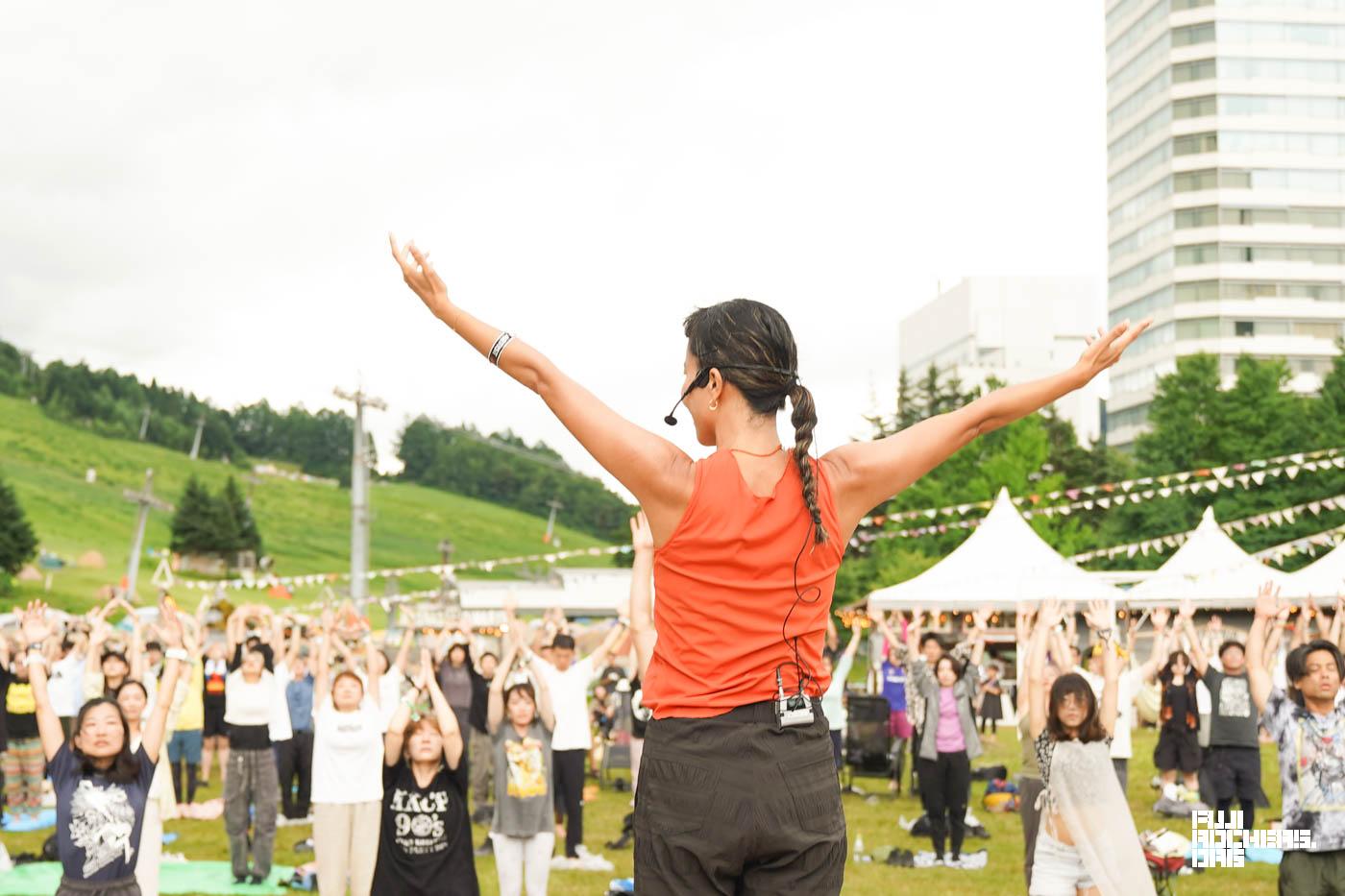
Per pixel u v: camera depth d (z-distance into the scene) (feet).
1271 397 137.28
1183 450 139.13
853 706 53.98
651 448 6.66
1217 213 293.84
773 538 6.61
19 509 252.01
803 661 6.66
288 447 547.49
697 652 6.59
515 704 28.07
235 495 329.72
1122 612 60.18
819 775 6.62
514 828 27.91
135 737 21.54
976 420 7.20
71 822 19.03
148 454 410.11
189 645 20.31
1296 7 297.94
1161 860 28.27
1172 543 76.02
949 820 39.22
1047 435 175.22
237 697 33.76
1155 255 304.71
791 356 6.95
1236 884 32.58
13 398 426.51
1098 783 19.85
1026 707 22.88
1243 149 295.28
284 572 314.96
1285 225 293.84
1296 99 296.71
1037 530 143.43
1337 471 122.11
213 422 495.00
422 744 23.49
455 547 396.16
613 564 305.32
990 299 365.20
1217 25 298.15
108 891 19.06
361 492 87.20
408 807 23.76
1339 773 19.49
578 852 36.78
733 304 7.02
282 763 43.06
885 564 151.23
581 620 97.96
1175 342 296.30
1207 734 37.70
